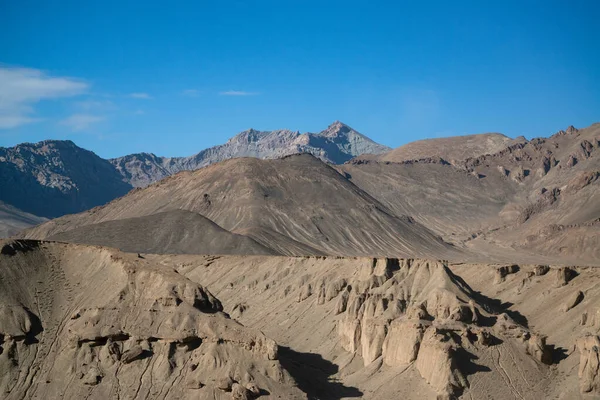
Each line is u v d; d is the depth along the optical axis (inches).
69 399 4104.3
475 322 4606.3
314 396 4256.9
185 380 4133.9
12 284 4704.7
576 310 4729.3
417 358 4409.5
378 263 5664.4
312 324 5644.7
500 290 5388.8
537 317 4928.6
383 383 4416.8
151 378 4170.8
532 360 4365.2
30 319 4512.8
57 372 4249.5
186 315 4411.9
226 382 4030.5
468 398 4084.6
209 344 4281.5
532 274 5388.8
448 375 4151.1
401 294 5113.2
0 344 4375.0
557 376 4291.3
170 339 4296.3
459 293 4904.0
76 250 5088.6
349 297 5541.3
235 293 7155.5
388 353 4621.1
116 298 4559.5
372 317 4899.1
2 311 4503.0
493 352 4377.5
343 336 5123.0
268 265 7367.1
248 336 4298.7
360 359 4872.0
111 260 4879.4
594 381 4025.6
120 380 4180.6
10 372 4266.7
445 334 4392.2
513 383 4220.0
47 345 4421.8
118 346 4315.9
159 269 4793.3
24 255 4923.7
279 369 4227.4
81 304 4672.7
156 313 4446.4
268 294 6786.4
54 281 4854.8
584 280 5029.5
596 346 4074.8
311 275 6574.8
